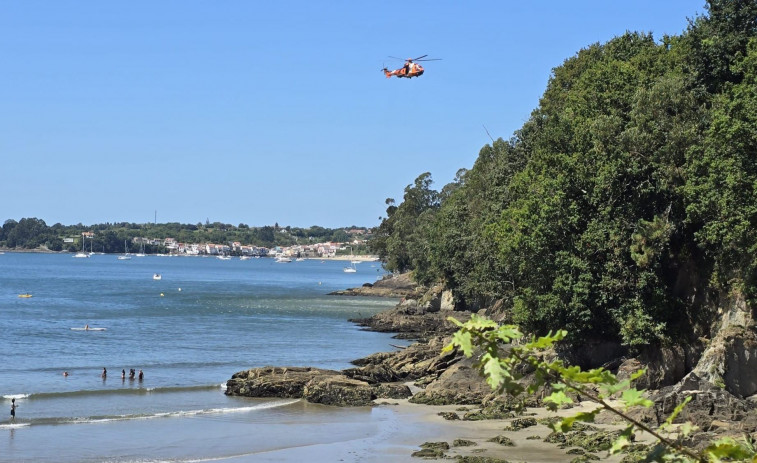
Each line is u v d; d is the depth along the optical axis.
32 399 75.81
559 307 73.00
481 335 9.20
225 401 75.06
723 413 52.59
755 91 60.00
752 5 79.81
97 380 88.12
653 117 75.12
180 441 57.91
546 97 117.88
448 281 164.75
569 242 75.19
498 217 105.12
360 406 72.06
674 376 68.00
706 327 69.19
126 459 52.44
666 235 68.88
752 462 9.41
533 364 9.37
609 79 86.62
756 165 59.31
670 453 9.52
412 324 149.62
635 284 71.25
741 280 63.75
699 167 67.44
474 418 64.50
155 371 95.25
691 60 82.69
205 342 125.94
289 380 78.31
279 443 57.03
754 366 61.91
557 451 50.94
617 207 73.38
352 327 151.75
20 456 53.19
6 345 118.81
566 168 76.62
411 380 88.19
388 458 51.56
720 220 64.50
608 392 9.04
